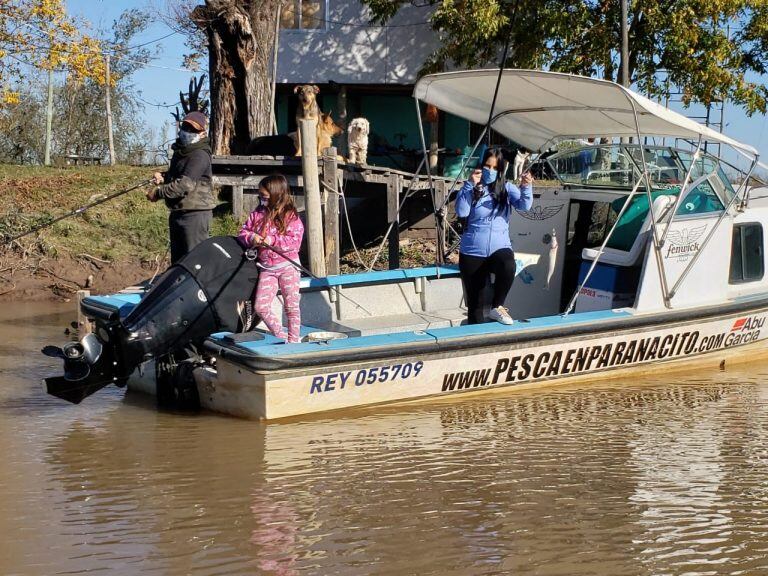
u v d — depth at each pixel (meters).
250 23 17.03
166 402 7.54
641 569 4.65
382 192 16.52
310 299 9.12
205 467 6.02
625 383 8.65
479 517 5.27
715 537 5.05
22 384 8.27
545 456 6.38
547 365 8.11
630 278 8.91
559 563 4.70
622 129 9.44
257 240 7.38
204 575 4.50
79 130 31.53
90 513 5.24
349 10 23.70
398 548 4.84
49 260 14.45
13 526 5.05
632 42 20.34
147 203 16.66
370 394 7.28
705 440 6.82
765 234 9.62
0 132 30.19
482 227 8.27
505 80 8.42
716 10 19.47
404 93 25.11
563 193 9.67
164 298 7.21
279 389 6.87
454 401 7.79
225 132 17.36
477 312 8.48
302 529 5.05
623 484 5.84
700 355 9.17
